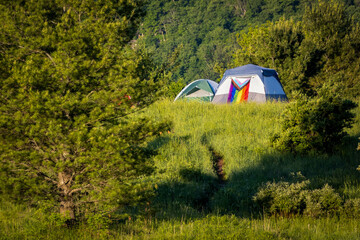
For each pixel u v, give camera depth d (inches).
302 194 359.3
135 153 271.7
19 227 267.0
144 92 267.7
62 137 240.1
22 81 224.1
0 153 228.2
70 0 261.4
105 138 240.5
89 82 259.6
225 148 606.9
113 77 246.8
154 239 250.8
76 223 266.7
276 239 258.8
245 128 708.7
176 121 743.7
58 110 235.8
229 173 508.1
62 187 263.4
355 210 329.1
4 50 248.5
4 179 225.9
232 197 417.4
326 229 299.4
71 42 239.8
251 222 314.5
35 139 231.5
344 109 567.2
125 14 289.0
